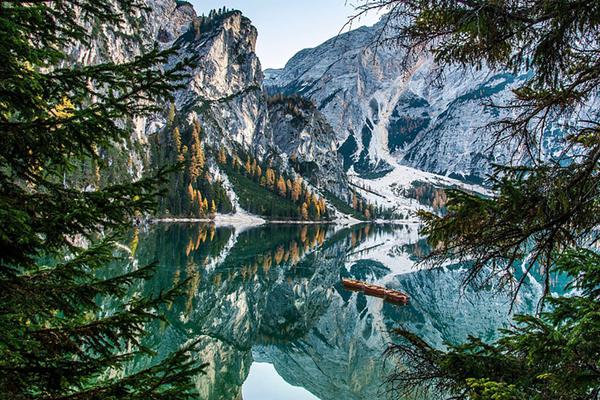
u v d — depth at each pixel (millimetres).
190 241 83312
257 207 187500
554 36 4535
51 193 4363
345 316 44000
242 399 26109
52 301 4332
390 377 6148
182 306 38500
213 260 62812
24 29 3977
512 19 4523
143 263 50031
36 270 4508
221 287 47719
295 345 37188
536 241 4758
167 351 27562
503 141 5180
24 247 4223
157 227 108125
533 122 5031
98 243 4816
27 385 4016
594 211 4480
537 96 5070
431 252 5039
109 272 40969
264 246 90062
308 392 29688
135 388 4164
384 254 88688
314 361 34562
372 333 38938
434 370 5633
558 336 4000
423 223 5004
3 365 3932
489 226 4664
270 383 29859
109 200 4367
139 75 4262
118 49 168625
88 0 4672
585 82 4672
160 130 195625
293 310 45500
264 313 43344
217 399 24734
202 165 171500
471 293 50156
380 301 49156
